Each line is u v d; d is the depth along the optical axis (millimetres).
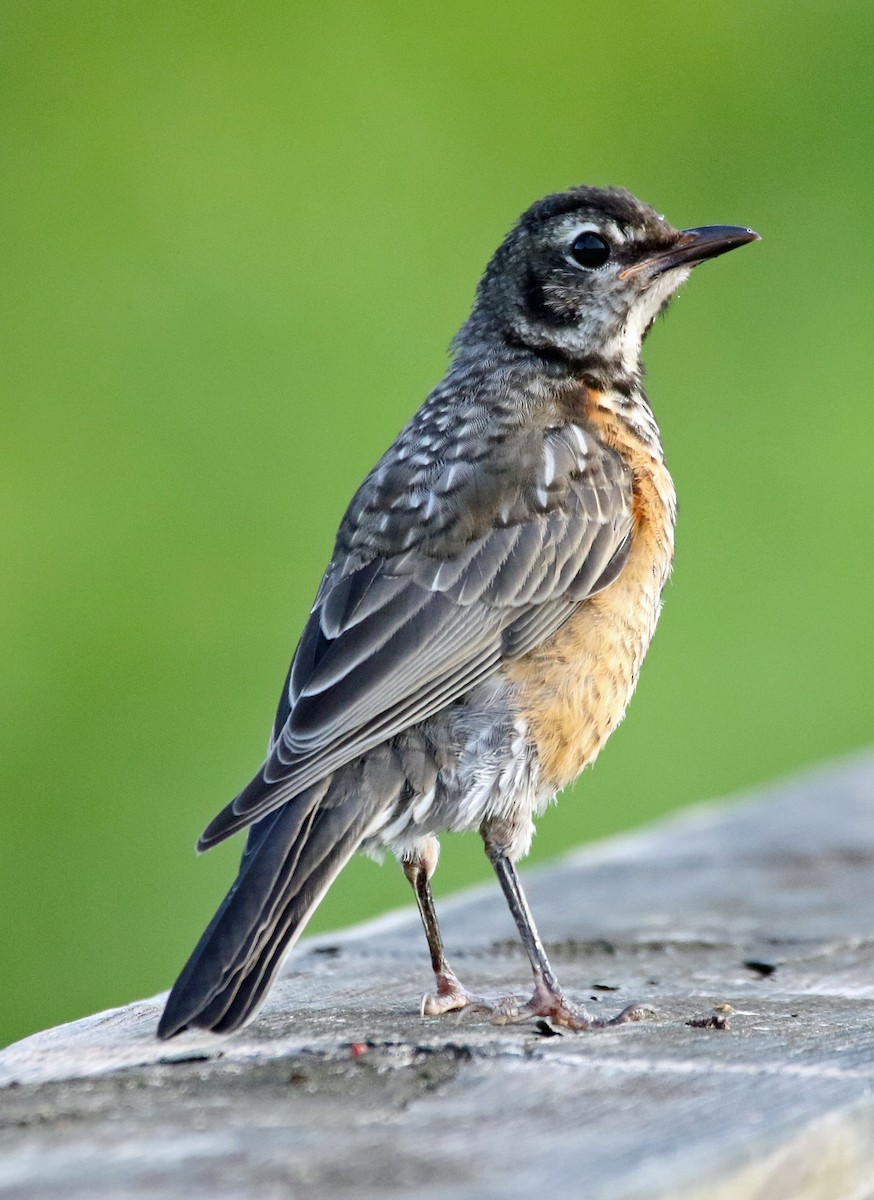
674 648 14219
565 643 7703
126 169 15953
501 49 16516
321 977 6777
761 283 15562
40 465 15016
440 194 16109
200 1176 4211
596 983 6684
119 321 15484
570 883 8391
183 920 13258
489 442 8047
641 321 8797
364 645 7348
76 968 13227
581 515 7926
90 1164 4312
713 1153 4227
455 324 15758
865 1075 5004
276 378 15289
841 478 14859
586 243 8664
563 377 8562
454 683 7418
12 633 14367
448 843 13070
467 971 6988
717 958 7012
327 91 16297
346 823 6809
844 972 6723
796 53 16141
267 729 13805
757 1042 5488
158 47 16281
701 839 9242
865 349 15227
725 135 16156
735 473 14984
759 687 14242
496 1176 4137
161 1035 5465
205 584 14531
